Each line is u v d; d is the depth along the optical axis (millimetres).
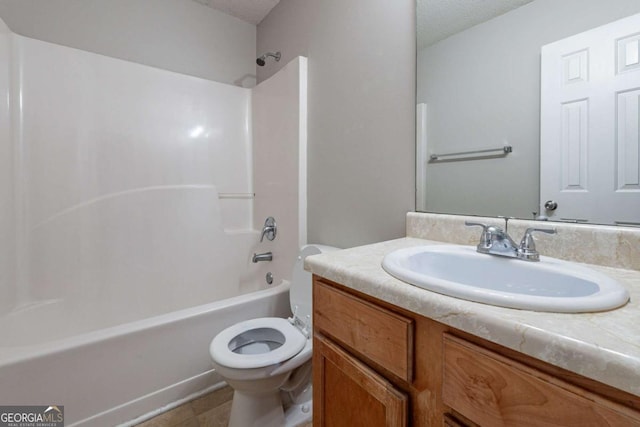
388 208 1277
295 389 1331
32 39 1563
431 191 1130
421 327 568
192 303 2020
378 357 642
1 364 965
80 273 1695
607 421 355
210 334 1404
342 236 1497
